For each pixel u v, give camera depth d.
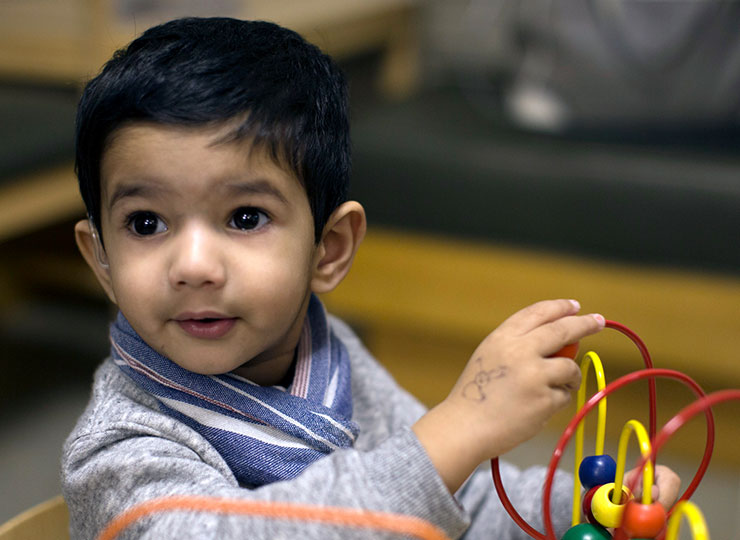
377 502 0.55
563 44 1.76
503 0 2.33
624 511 0.55
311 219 0.67
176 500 0.54
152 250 0.62
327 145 0.69
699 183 1.58
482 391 0.60
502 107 2.01
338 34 1.97
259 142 0.62
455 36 2.40
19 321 2.12
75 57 1.60
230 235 0.63
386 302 1.81
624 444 0.56
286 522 0.54
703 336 1.61
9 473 1.56
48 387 1.86
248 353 0.65
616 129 1.75
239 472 0.68
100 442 0.64
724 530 1.45
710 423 0.59
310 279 0.70
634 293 1.64
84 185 0.68
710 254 1.59
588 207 1.64
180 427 0.66
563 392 0.60
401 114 1.98
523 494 0.78
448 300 1.77
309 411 0.70
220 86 0.62
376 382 0.86
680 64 1.69
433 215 1.75
